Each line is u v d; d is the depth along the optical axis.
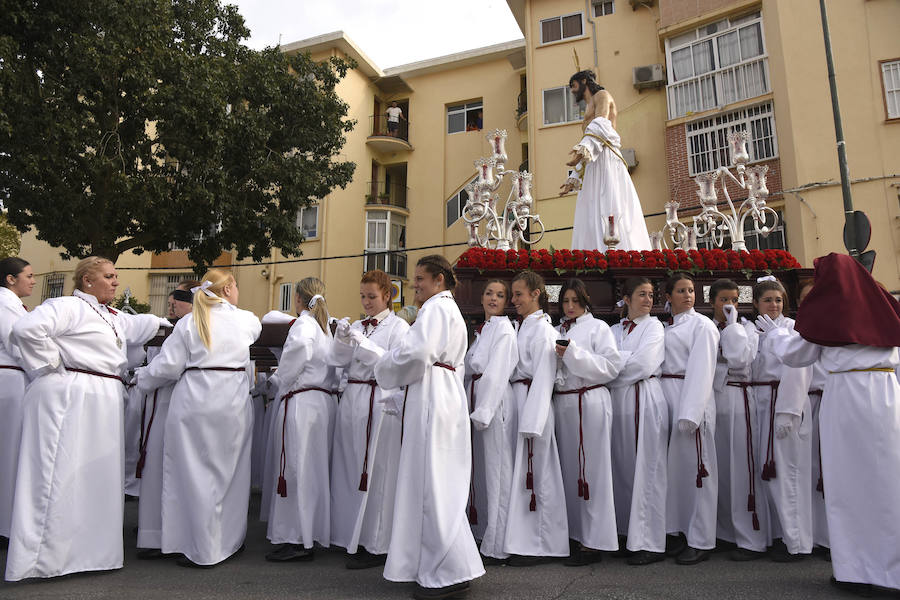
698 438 4.47
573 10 20.50
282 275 22.08
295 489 4.41
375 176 24.52
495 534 4.23
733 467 4.61
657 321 4.83
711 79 17.31
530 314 4.76
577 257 6.39
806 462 4.49
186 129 11.94
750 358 4.69
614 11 20.02
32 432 3.94
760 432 4.65
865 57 14.81
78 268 4.40
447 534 3.50
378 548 4.09
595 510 4.32
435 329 3.76
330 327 5.17
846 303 3.88
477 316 6.11
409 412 3.79
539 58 20.61
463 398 3.93
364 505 4.03
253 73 13.60
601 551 4.35
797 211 14.76
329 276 21.62
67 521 3.89
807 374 4.46
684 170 17.31
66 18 11.19
